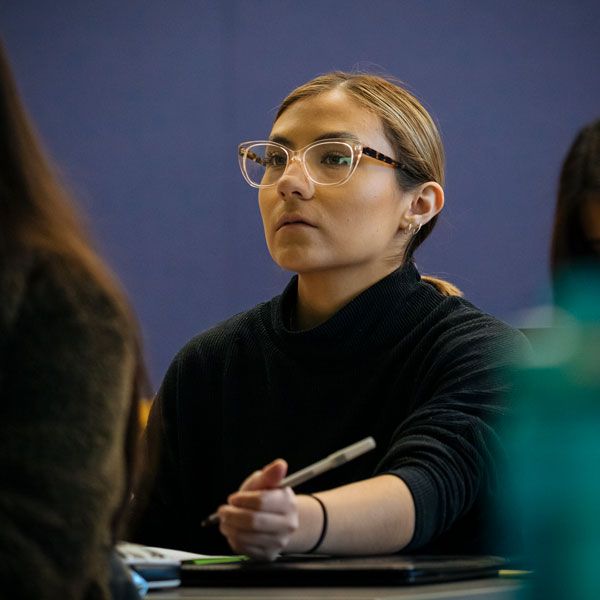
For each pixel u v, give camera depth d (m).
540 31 10.65
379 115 4.56
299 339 4.42
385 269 4.57
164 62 10.94
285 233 4.42
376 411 4.30
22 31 10.87
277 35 10.90
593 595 1.82
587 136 2.48
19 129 2.07
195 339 4.94
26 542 1.72
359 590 2.77
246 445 4.54
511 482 2.04
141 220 10.86
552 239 2.51
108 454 1.86
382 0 10.75
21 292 1.85
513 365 4.05
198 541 4.68
